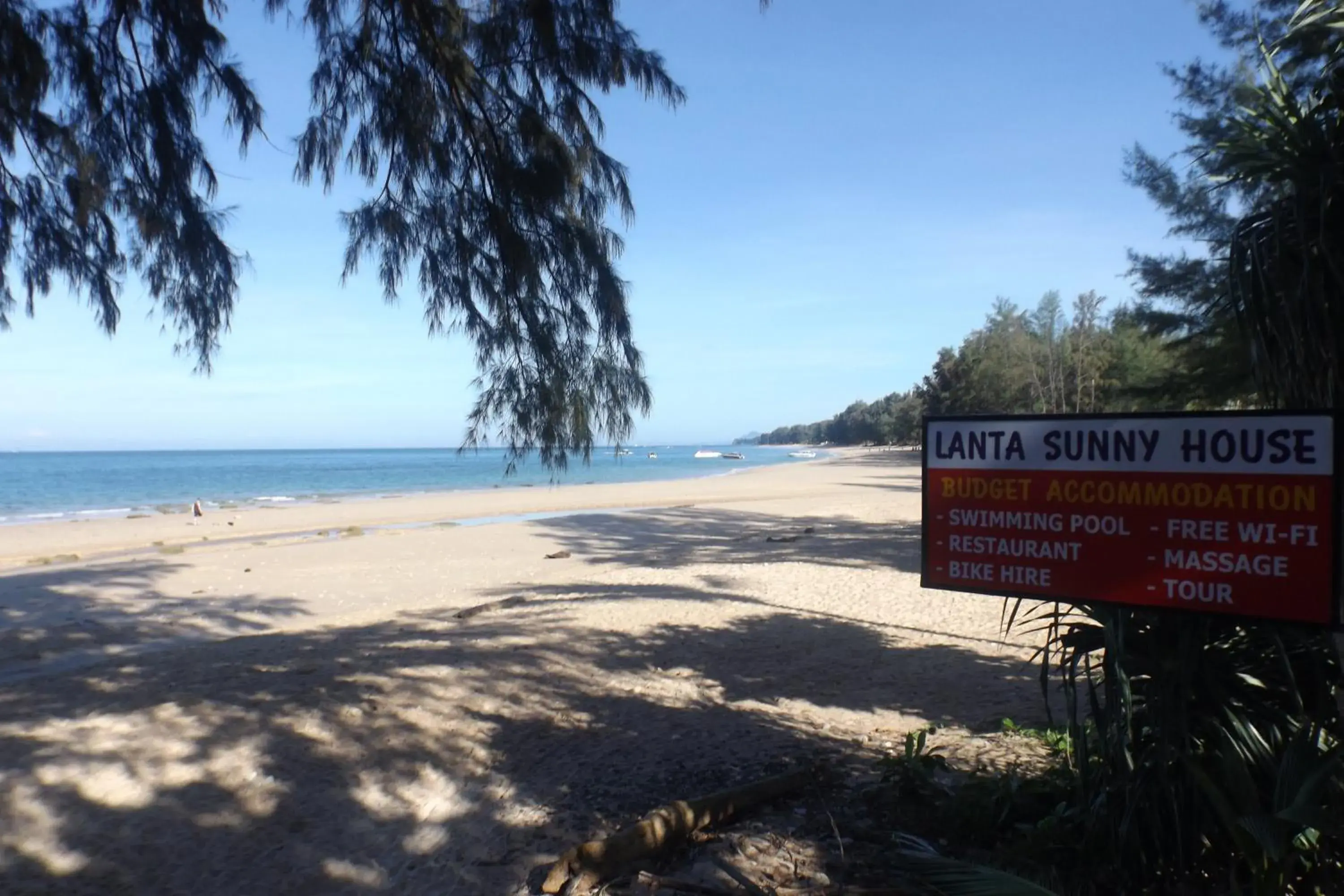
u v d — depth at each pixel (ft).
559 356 21.91
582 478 202.18
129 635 37.70
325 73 22.30
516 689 24.04
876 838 13.66
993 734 19.36
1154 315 41.29
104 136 21.33
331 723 20.63
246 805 16.40
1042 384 209.97
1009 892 9.91
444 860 14.19
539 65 22.21
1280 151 11.68
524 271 21.83
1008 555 11.69
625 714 21.93
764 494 128.67
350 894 13.30
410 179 22.82
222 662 28.68
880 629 32.94
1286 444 9.84
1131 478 10.80
